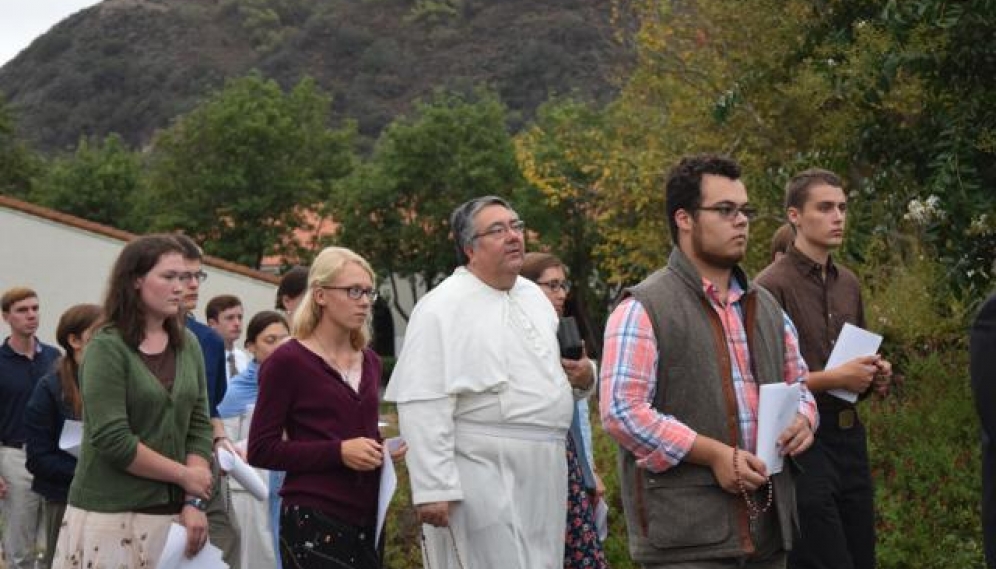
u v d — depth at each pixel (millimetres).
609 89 148125
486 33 168750
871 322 9758
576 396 5902
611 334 4559
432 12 174875
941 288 8828
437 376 5379
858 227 9305
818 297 5824
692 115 22891
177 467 5148
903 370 9633
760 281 5883
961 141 8547
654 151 24031
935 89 9047
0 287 27125
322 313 5289
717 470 4359
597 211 46469
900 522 7711
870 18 9875
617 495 8266
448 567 5477
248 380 7656
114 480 5105
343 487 5074
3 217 27219
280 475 7211
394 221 51469
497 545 5379
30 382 8484
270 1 186750
